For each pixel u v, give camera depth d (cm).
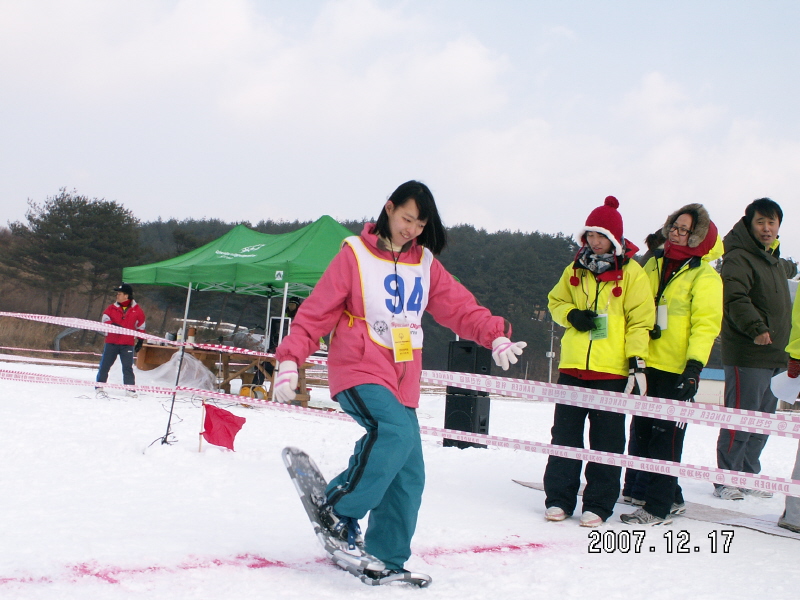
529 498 481
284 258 1147
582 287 434
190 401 1007
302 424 821
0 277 3838
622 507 475
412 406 277
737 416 363
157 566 264
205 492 408
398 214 272
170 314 4531
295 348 260
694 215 437
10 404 793
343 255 275
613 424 412
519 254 5494
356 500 261
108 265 4006
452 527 372
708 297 424
